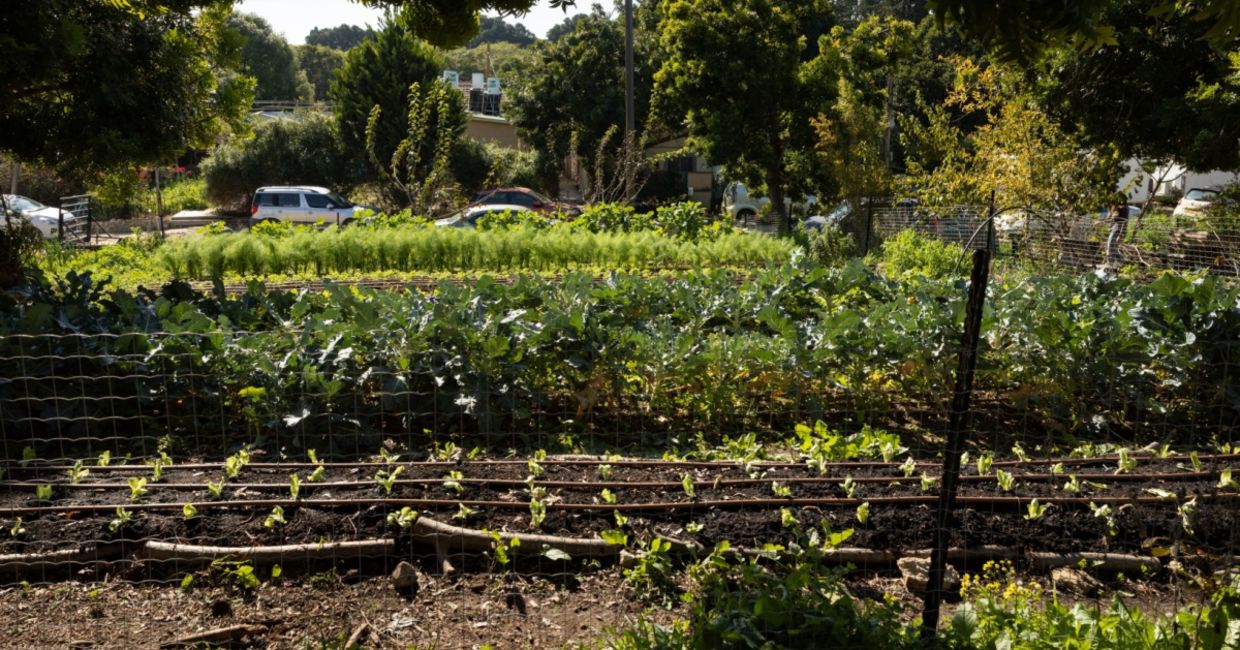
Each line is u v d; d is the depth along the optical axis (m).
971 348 3.72
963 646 3.64
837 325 7.32
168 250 17.64
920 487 5.57
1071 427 7.38
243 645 4.28
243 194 38.09
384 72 35.84
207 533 5.05
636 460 6.00
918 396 7.79
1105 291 8.80
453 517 5.13
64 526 5.06
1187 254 14.40
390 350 6.91
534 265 18.44
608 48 37.84
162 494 5.43
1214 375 7.52
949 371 7.52
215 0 6.02
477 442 6.79
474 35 4.79
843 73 25.59
